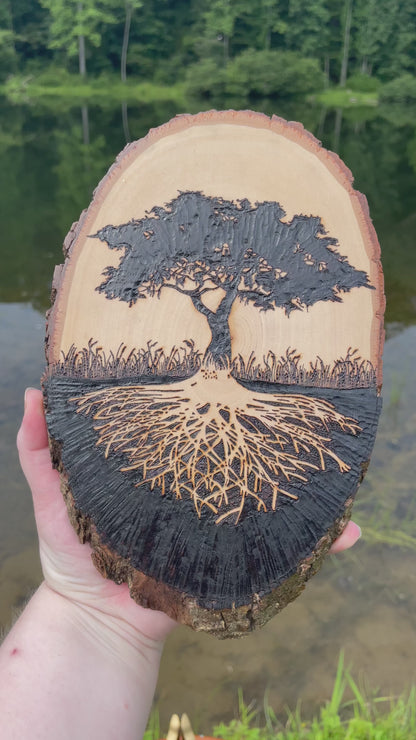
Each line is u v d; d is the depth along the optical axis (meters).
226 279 0.25
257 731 0.39
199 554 0.24
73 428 0.24
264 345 0.25
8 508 0.60
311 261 0.25
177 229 0.25
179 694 0.43
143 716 0.26
